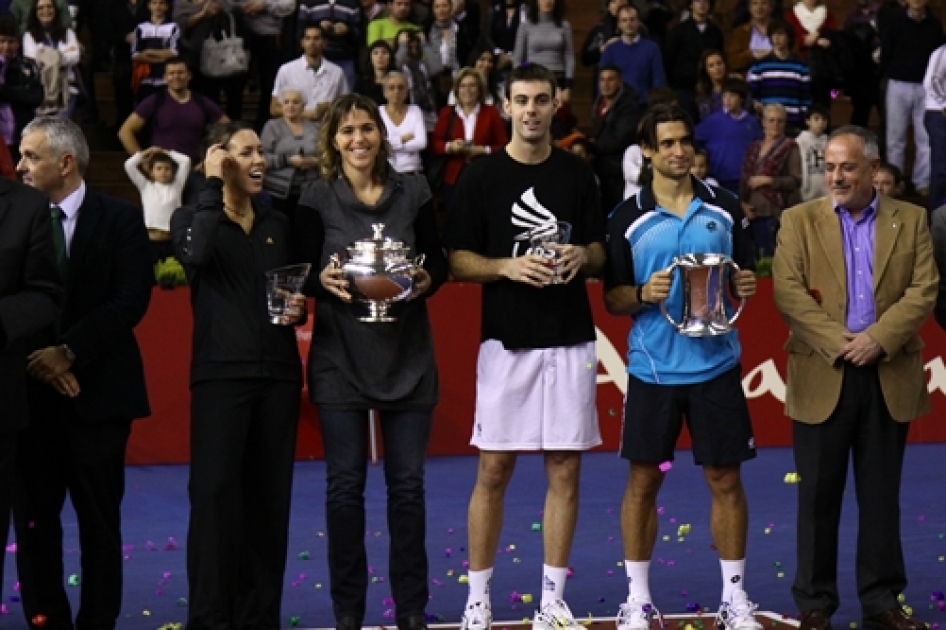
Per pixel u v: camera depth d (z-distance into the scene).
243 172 7.14
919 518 10.93
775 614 8.04
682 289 7.38
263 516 7.20
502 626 7.77
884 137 20.30
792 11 19.94
